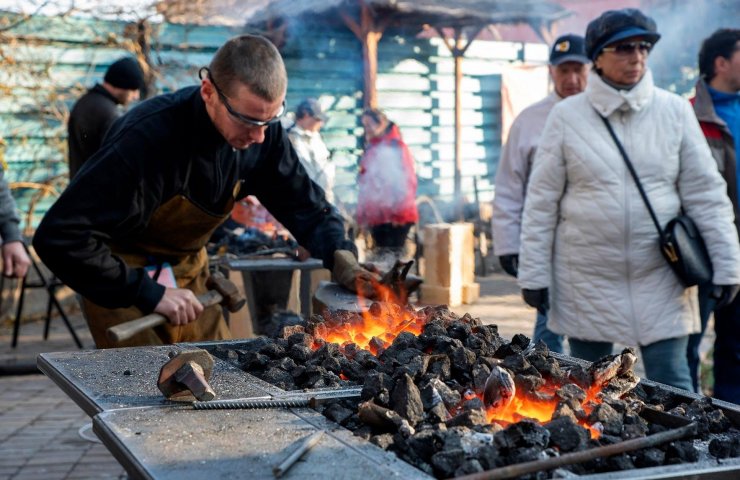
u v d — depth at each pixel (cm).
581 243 373
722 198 366
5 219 438
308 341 271
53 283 759
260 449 179
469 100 1363
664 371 371
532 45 1425
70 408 545
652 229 365
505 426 202
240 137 292
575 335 381
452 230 909
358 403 218
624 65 358
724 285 363
